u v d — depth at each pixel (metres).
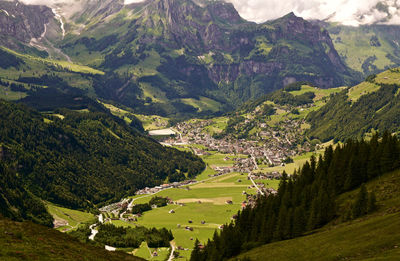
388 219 110.00
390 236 96.25
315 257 104.25
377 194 145.75
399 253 83.56
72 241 116.81
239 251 161.00
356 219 130.62
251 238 167.88
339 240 110.44
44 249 97.94
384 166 167.62
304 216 154.00
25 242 98.94
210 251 168.12
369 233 104.81
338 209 153.50
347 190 175.38
